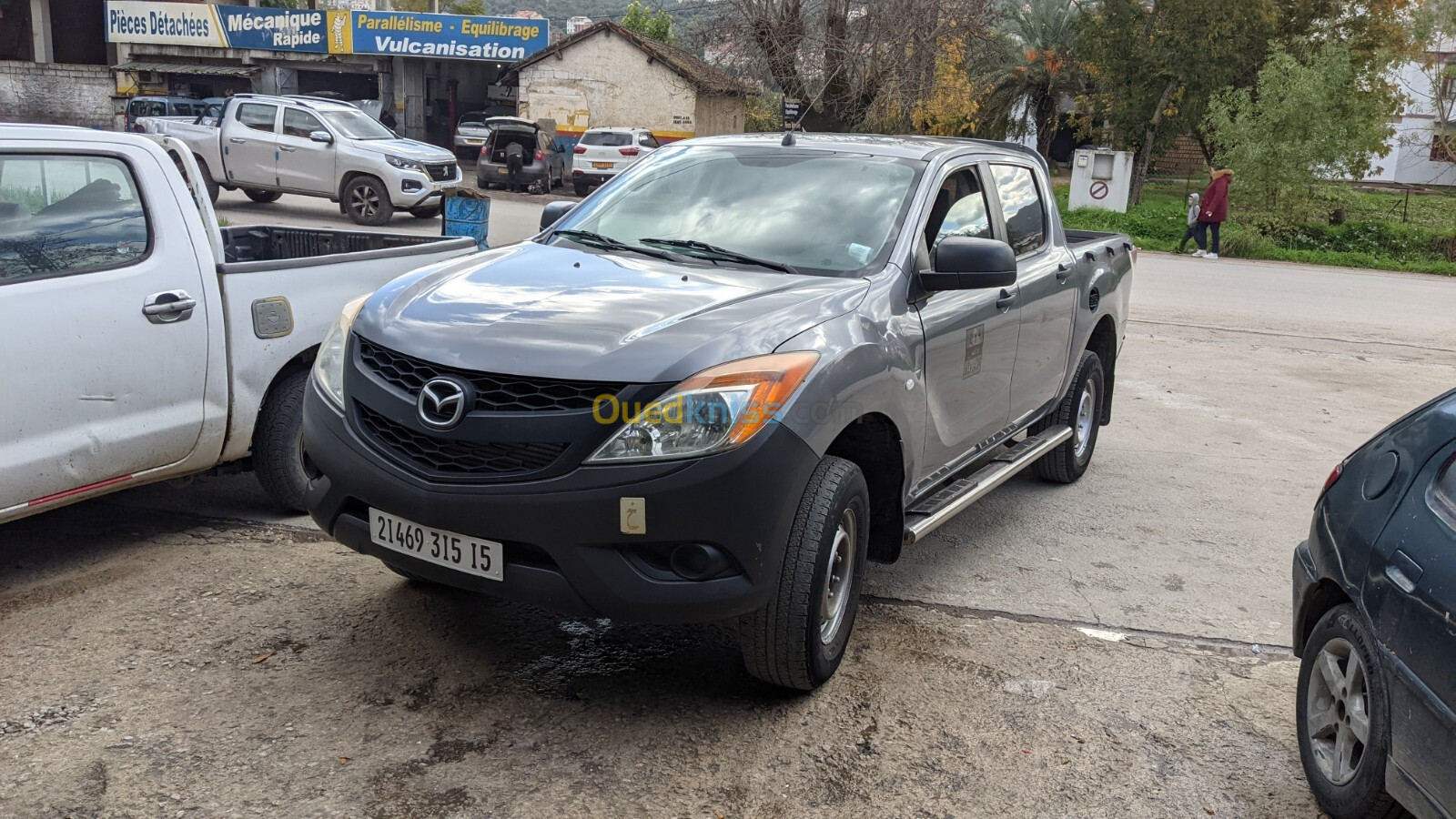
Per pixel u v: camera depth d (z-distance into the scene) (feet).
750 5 89.15
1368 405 28.99
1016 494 19.88
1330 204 92.84
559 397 9.93
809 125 93.81
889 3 87.10
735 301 11.34
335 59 108.47
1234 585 15.78
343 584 13.88
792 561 10.58
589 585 9.89
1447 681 8.11
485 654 12.17
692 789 9.77
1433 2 106.42
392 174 55.31
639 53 100.63
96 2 121.70
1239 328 41.68
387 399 10.58
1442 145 122.62
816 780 10.05
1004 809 9.80
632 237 13.93
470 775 9.77
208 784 9.39
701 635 13.06
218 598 13.26
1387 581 9.14
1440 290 60.54
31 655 11.53
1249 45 100.07
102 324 13.03
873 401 11.38
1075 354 18.79
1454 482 9.02
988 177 16.16
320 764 9.79
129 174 13.65
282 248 19.93
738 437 9.90
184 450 14.37
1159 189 130.72
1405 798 8.54
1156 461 22.57
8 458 12.25
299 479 16.01
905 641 13.20
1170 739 11.25
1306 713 10.36
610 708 11.15
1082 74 124.16
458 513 10.08
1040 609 14.48
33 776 9.36
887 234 13.24
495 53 105.09
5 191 12.39
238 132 58.13
